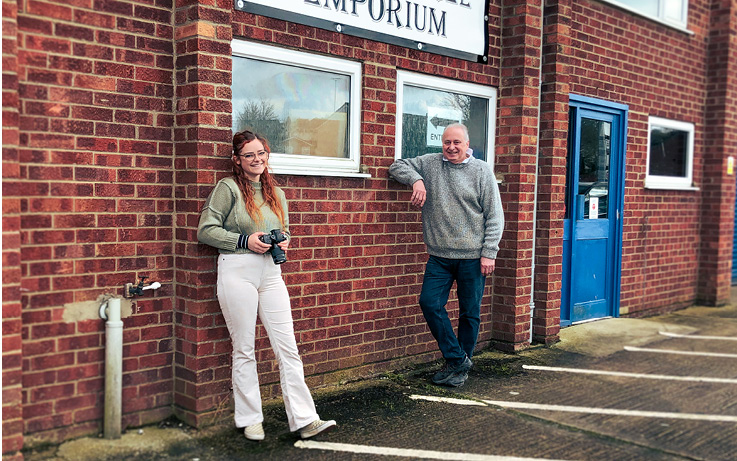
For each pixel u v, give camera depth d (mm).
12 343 3211
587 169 6918
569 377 5211
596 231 7066
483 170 4824
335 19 4621
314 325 4668
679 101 8055
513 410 4418
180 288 3941
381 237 5070
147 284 3863
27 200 3410
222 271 3707
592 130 6938
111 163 3701
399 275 5219
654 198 7777
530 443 3854
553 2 6023
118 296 3760
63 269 3551
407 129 5344
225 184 3705
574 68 6551
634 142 7418
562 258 6516
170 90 3914
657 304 7949
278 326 3793
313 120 4680
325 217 4680
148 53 3814
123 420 3811
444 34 5406
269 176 3902
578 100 6617
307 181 4551
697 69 8312
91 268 3654
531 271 6031
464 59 5621
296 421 3748
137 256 3830
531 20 5828
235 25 4117
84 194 3609
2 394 3184
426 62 5324
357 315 4941
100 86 3643
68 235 3561
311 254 4613
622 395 4777
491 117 5945
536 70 5922
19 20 3352
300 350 4602
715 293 8516
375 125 4980
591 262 7066
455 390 4828
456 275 4965
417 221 5328
